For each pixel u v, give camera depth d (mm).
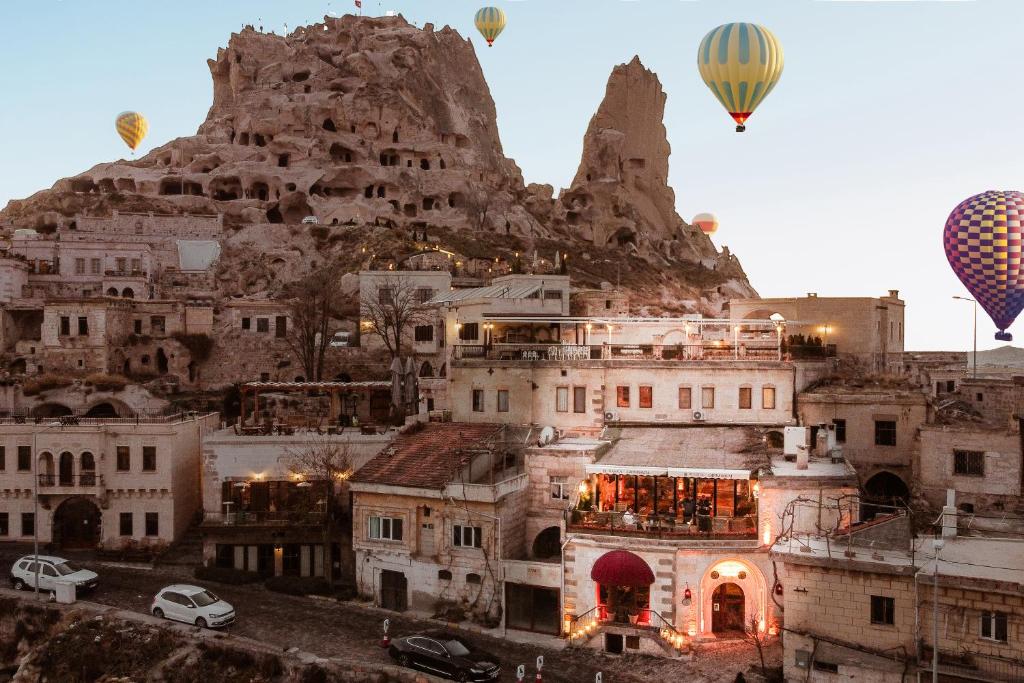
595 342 69500
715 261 190250
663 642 44312
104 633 46938
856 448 56781
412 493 51469
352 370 95500
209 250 125125
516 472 55000
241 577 55906
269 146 158375
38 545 60688
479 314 72062
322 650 45000
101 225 127438
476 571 49594
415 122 174375
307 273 125250
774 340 67312
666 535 45625
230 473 58625
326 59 187500
